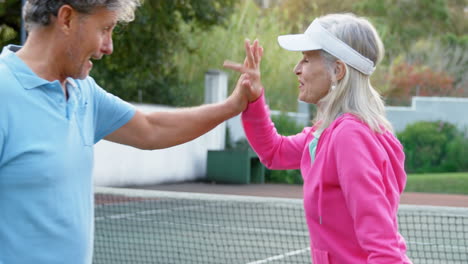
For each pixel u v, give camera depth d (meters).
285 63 25.72
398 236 2.21
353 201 2.13
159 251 7.84
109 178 16.31
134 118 2.43
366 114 2.25
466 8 37.53
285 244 8.62
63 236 2.01
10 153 1.93
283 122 22.73
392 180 2.26
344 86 2.31
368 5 34.78
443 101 24.64
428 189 19.50
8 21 16.14
